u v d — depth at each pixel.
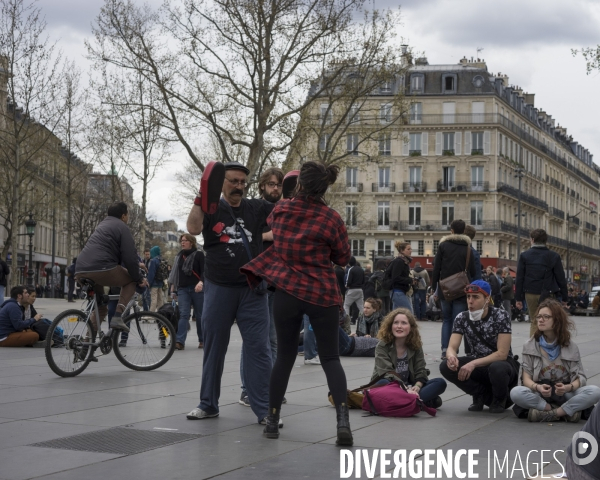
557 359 6.99
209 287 6.55
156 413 6.89
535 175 85.56
